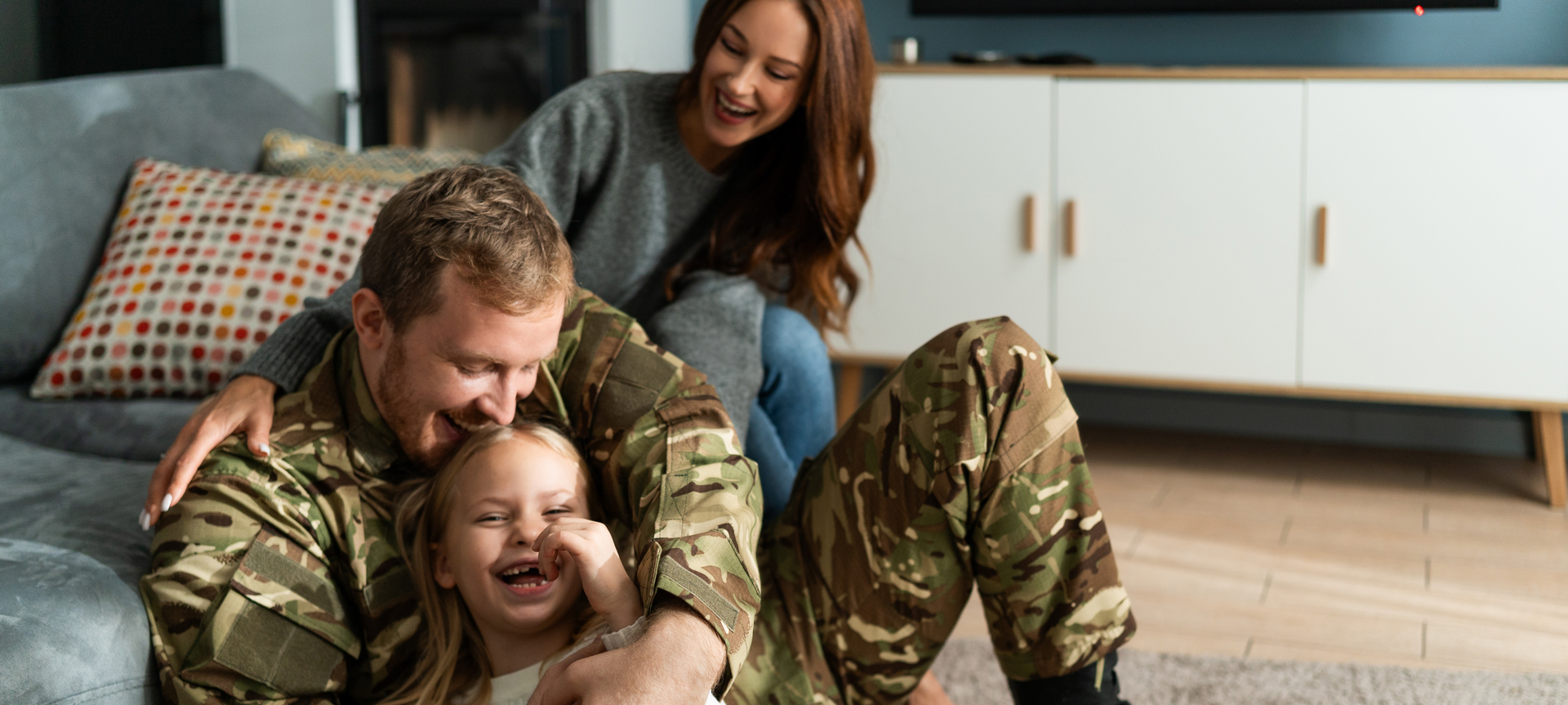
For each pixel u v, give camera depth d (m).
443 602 1.03
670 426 1.08
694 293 1.45
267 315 1.57
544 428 1.06
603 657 0.86
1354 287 2.44
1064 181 2.58
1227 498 2.42
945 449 1.03
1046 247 2.61
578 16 3.33
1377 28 2.71
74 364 1.54
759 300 1.48
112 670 0.92
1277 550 2.12
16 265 1.58
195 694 0.94
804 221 1.52
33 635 0.89
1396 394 2.45
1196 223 2.52
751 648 1.11
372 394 1.03
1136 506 2.38
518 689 0.99
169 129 1.86
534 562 0.99
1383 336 2.44
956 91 2.61
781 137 1.51
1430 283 2.39
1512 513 2.30
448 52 3.38
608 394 1.11
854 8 1.40
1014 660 1.08
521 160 1.42
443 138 3.42
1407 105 2.35
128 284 1.58
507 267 0.91
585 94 1.45
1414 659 1.66
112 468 1.31
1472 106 2.31
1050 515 1.03
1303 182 2.44
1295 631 1.77
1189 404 2.95
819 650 1.13
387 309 0.95
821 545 1.12
